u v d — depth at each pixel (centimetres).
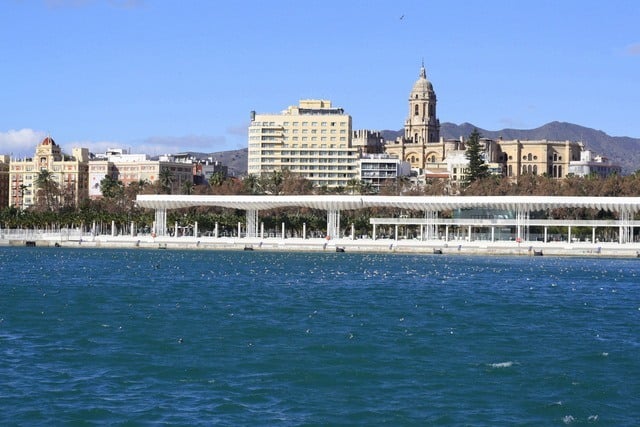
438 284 15888
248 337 9506
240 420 6431
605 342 9438
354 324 10519
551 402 6956
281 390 7225
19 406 6706
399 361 8300
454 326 10431
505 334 9869
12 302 12544
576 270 19775
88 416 6488
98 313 11400
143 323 10500
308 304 12550
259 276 17538
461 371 7912
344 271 18988
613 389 7356
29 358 8300
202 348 8856
